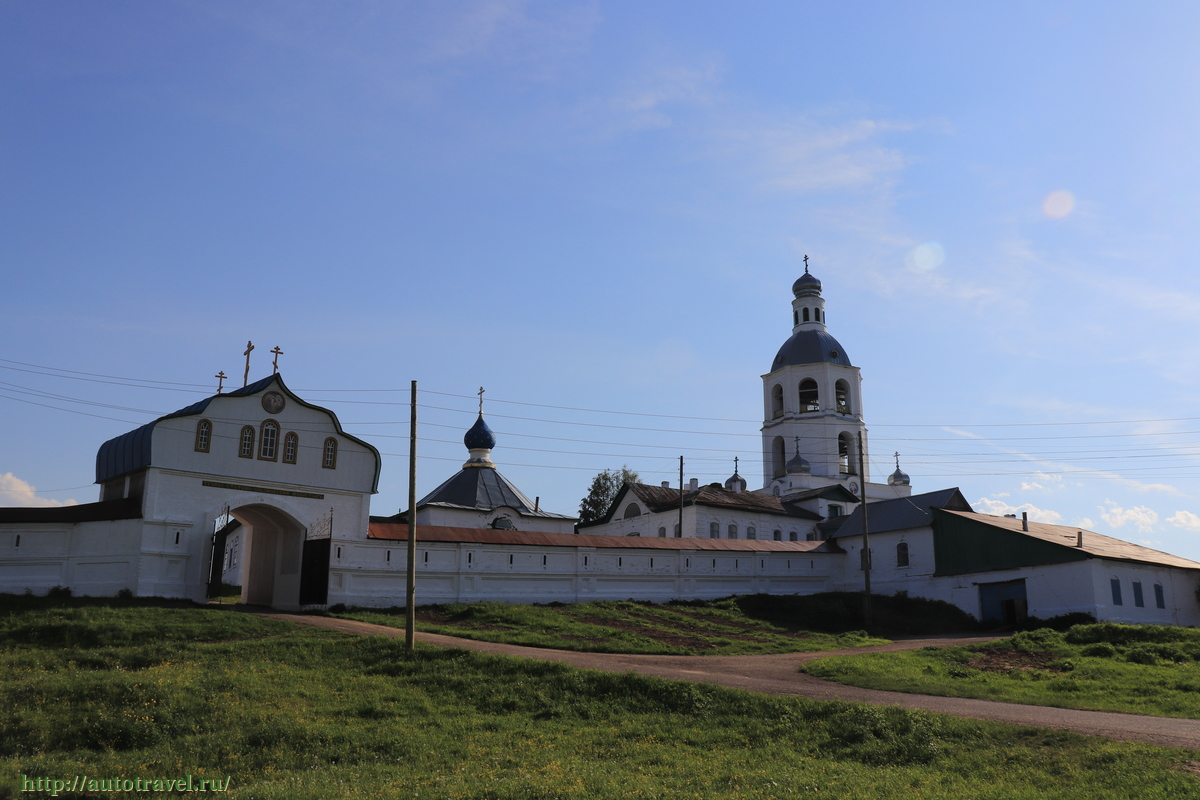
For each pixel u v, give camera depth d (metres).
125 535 32.78
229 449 35.28
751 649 32.53
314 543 35.88
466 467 55.22
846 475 74.38
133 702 18.11
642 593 44.38
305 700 19.27
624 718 18.64
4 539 31.28
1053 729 15.95
